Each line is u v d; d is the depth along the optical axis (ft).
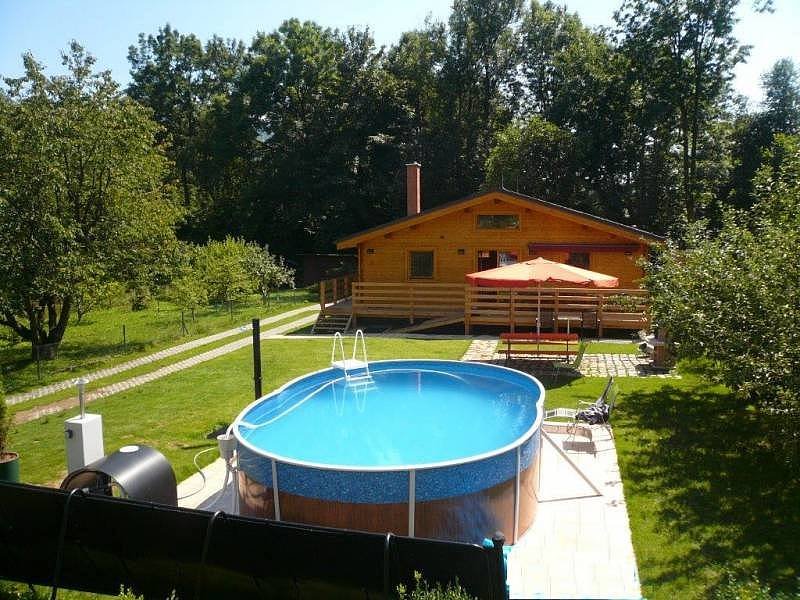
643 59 115.14
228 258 96.27
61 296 63.05
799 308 24.04
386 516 19.49
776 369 23.04
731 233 33.27
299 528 15.62
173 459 29.94
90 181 68.08
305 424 29.45
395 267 75.46
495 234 72.08
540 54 151.23
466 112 152.35
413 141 145.07
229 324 79.77
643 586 18.07
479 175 139.44
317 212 142.51
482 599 14.55
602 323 60.49
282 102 157.28
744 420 32.50
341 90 149.89
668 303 33.71
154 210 72.74
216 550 16.55
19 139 61.72
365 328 70.64
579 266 69.97
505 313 63.87
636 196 122.93
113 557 17.63
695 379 41.78
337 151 140.77
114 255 68.03
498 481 20.63
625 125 124.77
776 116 123.95
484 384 36.65
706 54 111.04
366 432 28.25
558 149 118.52
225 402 40.52
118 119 68.44
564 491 24.94
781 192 34.45
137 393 44.78
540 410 25.80
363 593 15.56
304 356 54.75
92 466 20.71
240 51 194.70
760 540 20.44
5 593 18.53
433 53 153.69
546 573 17.84
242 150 163.53
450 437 27.37
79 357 63.87
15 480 25.41
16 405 44.78
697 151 120.37
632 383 41.42
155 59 186.19
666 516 22.43
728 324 27.48
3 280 58.44
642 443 29.84
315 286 126.11
